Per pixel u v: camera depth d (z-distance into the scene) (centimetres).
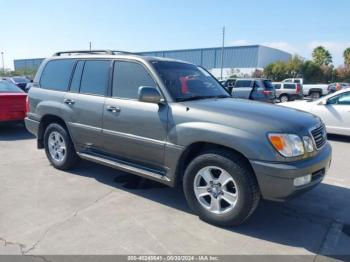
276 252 320
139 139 416
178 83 424
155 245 327
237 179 340
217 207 364
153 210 405
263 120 340
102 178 516
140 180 509
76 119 497
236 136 335
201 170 369
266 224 376
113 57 467
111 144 455
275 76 5703
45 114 547
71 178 515
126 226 363
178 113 380
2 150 702
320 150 374
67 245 323
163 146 392
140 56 446
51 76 556
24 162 605
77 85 507
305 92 3136
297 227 371
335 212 411
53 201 426
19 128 998
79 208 407
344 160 675
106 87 464
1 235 340
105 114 454
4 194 448
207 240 338
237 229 362
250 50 6394
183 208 413
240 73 6191
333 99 903
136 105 420
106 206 414
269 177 324
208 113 362
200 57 6894
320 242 340
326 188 495
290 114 378
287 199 332
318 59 6994
